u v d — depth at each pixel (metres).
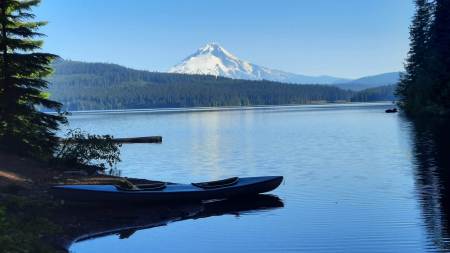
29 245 11.22
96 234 14.07
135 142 45.50
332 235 13.55
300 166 27.19
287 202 17.86
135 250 12.76
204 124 80.88
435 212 15.48
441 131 43.75
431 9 71.25
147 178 24.38
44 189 17.66
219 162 30.09
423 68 68.12
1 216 12.27
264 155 33.03
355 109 139.50
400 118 71.94
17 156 22.38
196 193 17.81
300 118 91.56
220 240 13.48
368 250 12.27
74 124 87.81
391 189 19.31
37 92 22.62
